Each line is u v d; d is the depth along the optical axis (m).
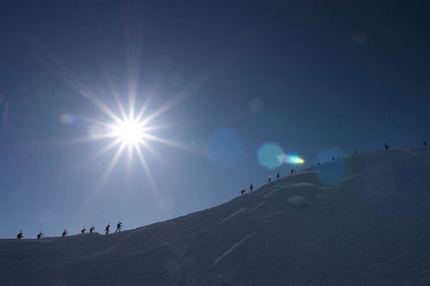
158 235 30.33
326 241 24.78
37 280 21.98
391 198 29.22
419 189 29.92
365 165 39.66
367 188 32.44
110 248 28.36
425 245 21.45
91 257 26.20
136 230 32.81
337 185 34.91
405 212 26.31
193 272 23.33
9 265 23.78
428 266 19.31
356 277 20.03
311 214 29.42
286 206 32.06
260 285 21.06
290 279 21.30
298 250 24.31
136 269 24.25
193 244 27.36
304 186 35.72
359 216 27.30
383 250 22.12
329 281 20.30
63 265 24.33
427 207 26.30
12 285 21.22
